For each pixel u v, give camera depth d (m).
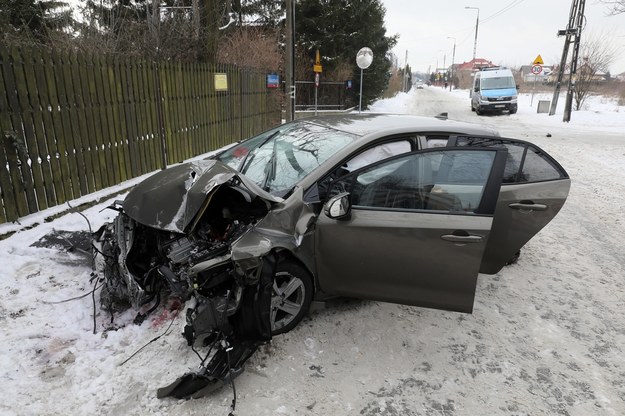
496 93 25.09
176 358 3.01
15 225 4.81
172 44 11.30
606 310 3.99
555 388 2.97
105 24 11.65
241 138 11.73
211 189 3.11
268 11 23.64
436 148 3.28
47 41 10.94
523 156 4.07
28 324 3.28
